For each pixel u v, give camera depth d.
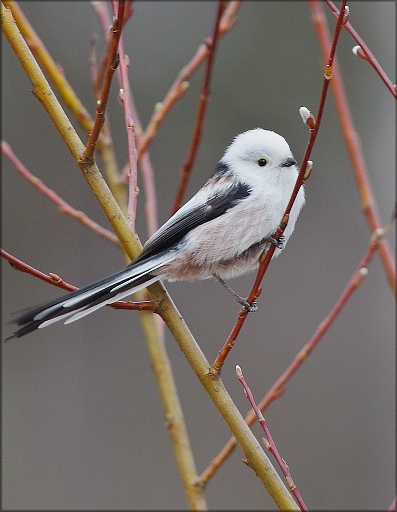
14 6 6.74
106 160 7.10
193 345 5.10
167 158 16.25
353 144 6.88
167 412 6.42
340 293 14.48
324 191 15.38
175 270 6.30
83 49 16.56
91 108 16.42
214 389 4.99
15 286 14.98
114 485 12.96
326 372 13.56
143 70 16.67
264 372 13.73
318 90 16.34
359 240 14.84
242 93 16.56
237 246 6.30
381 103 15.17
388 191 14.17
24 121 15.73
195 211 6.30
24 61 5.07
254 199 6.29
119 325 14.41
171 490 12.88
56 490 12.78
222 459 6.12
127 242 5.32
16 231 15.26
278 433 13.05
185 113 16.48
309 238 15.05
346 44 15.54
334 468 12.76
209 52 6.48
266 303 14.45
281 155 6.40
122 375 14.05
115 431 13.51
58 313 4.98
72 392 13.91
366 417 13.12
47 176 15.62
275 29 16.77
